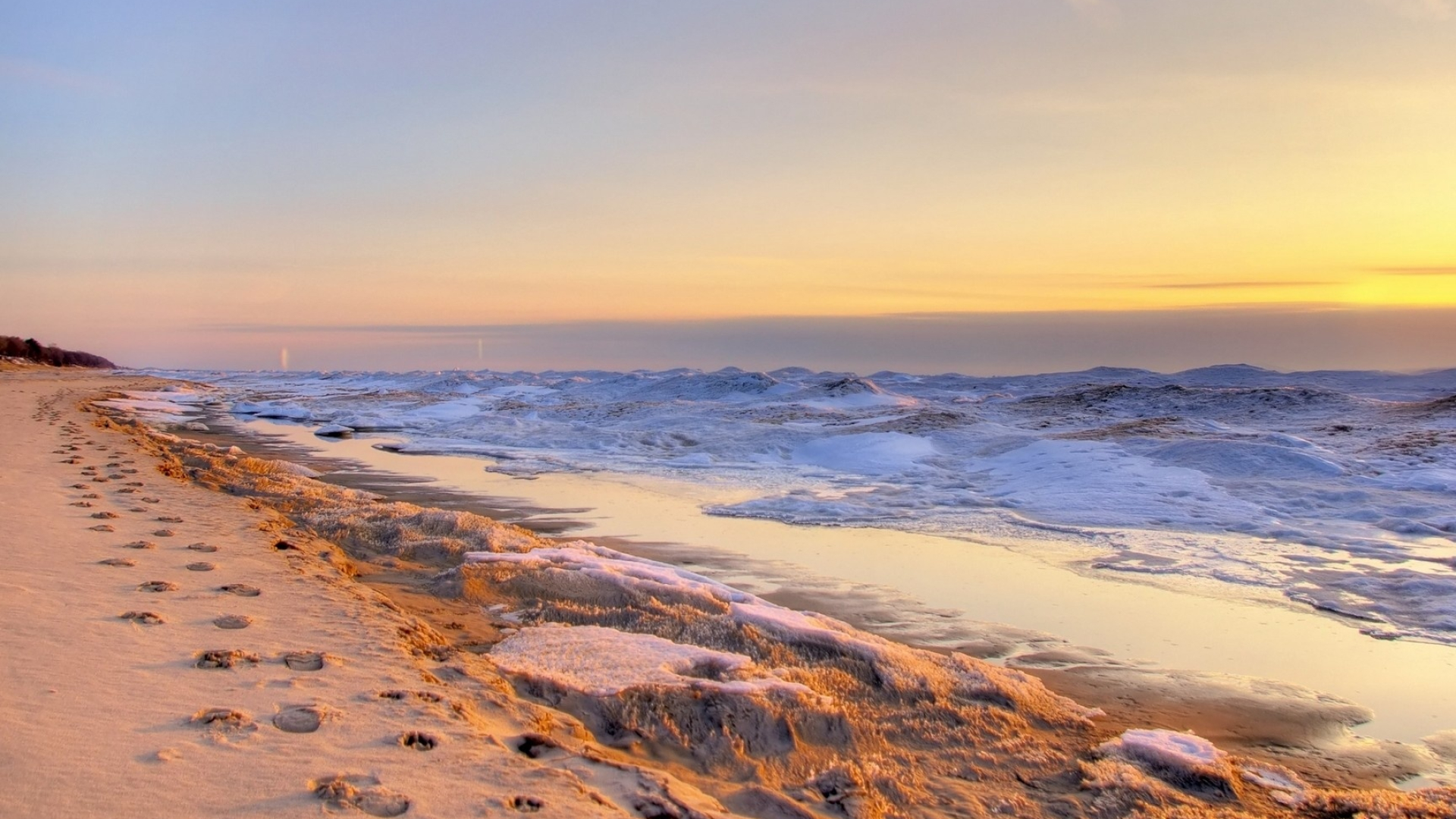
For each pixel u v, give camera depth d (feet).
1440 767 22.80
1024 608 37.99
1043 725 23.54
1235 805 19.03
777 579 42.68
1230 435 95.40
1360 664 31.17
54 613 21.80
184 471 58.34
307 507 47.24
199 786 13.21
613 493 73.31
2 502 39.04
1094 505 65.62
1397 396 232.32
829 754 19.58
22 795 12.48
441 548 37.01
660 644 23.93
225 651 19.62
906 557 48.65
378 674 19.22
